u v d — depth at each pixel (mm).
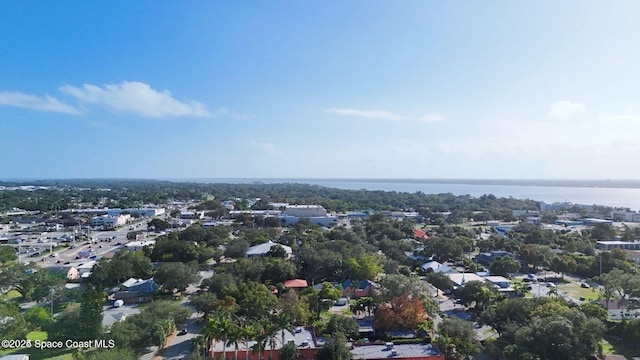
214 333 73000
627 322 88812
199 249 166875
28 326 88938
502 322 89625
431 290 127188
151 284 125938
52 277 120188
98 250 199375
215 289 113875
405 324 89938
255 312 92312
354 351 80188
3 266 159625
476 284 108625
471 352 79188
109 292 126250
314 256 139625
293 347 76625
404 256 167625
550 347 75750
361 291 120688
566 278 150750
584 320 81375
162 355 82062
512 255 173625
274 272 129875
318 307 102312
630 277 107625
